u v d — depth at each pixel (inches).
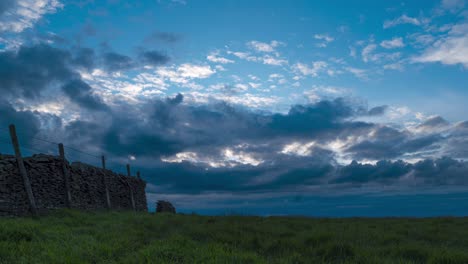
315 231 510.9
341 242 404.8
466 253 353.4
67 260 305.4
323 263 338.6
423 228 596.4
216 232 507.2
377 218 935.7
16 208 740.0
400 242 437.4
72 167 989.8
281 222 701.9
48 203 855.7
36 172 833.5
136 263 316.5
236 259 324.5
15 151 772.6
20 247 343.6
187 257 326.0
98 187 1152.8
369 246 411.2
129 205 1402.6
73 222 658.2
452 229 587.2
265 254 388.2
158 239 460.8
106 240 424.8
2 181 726.5
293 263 340.2
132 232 514.6
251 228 559.2
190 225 597.0
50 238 422.3
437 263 331.3
